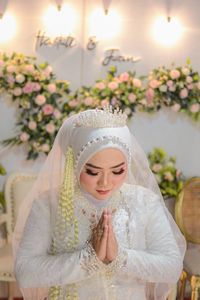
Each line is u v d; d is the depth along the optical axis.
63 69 4.10
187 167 4.22
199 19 4.14
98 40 4.11
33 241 1.80
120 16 4.10
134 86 4.04
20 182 3.91
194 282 3.37
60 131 1.91
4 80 3.99
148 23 4.12
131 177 1.99
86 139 1.73
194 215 3.87
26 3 4.04
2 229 4.01
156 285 1.99
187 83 4.07
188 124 4.21
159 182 4.10
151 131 4.19
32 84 3.95
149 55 4.14
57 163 1.95
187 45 4.15
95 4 4.09
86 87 4.10
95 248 1.70
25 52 4.07
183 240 2.04
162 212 1.94
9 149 4.12
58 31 4.07
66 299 1.80
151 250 1.85
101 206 1.86
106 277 1.79
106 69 4.12
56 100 4.05
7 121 4.08
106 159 1.70
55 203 1.86
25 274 1.74
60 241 1.82
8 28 4.04
